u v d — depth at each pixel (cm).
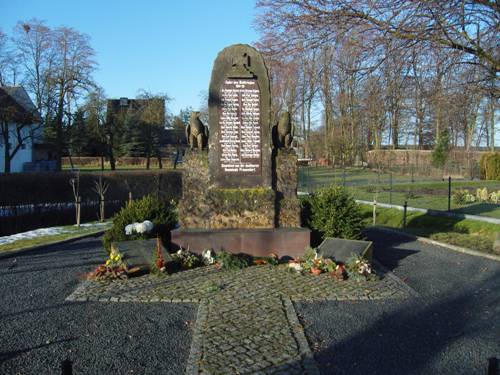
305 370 466
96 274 823
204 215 988
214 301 689
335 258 880
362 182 3481
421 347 535
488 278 859
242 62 990
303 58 1082
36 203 2058
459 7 866
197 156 998
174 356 509
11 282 834
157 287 765
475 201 2270
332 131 4534
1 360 500
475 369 480
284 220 1005
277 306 665
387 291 751
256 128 1000
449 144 4253
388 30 928
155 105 5359
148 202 1038
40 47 3828
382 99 1037
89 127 4862
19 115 3841
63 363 322
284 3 993
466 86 1011
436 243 1243
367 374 466
